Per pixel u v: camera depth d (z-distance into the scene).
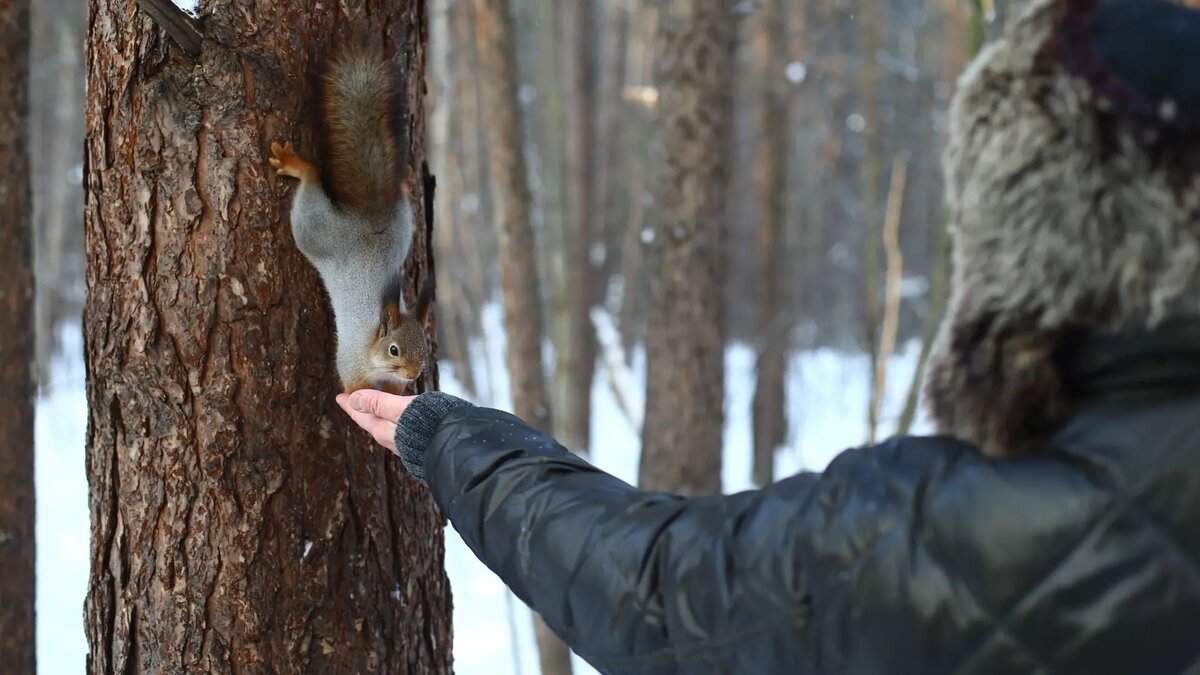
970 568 1.17
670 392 7.06
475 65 12.46
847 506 1.27
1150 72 1.11
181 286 2.43
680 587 1.38
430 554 2.85
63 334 20.16
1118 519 1.12
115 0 2.43
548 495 1.58
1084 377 1.19
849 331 23.42
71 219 21.45
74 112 18.70
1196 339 1.11
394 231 2.67
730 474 12.48
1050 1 1.20
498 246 7.99
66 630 7.24
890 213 9.01
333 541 2.56
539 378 7.99
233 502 2.46
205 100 2.39
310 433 2.52
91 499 2.62
